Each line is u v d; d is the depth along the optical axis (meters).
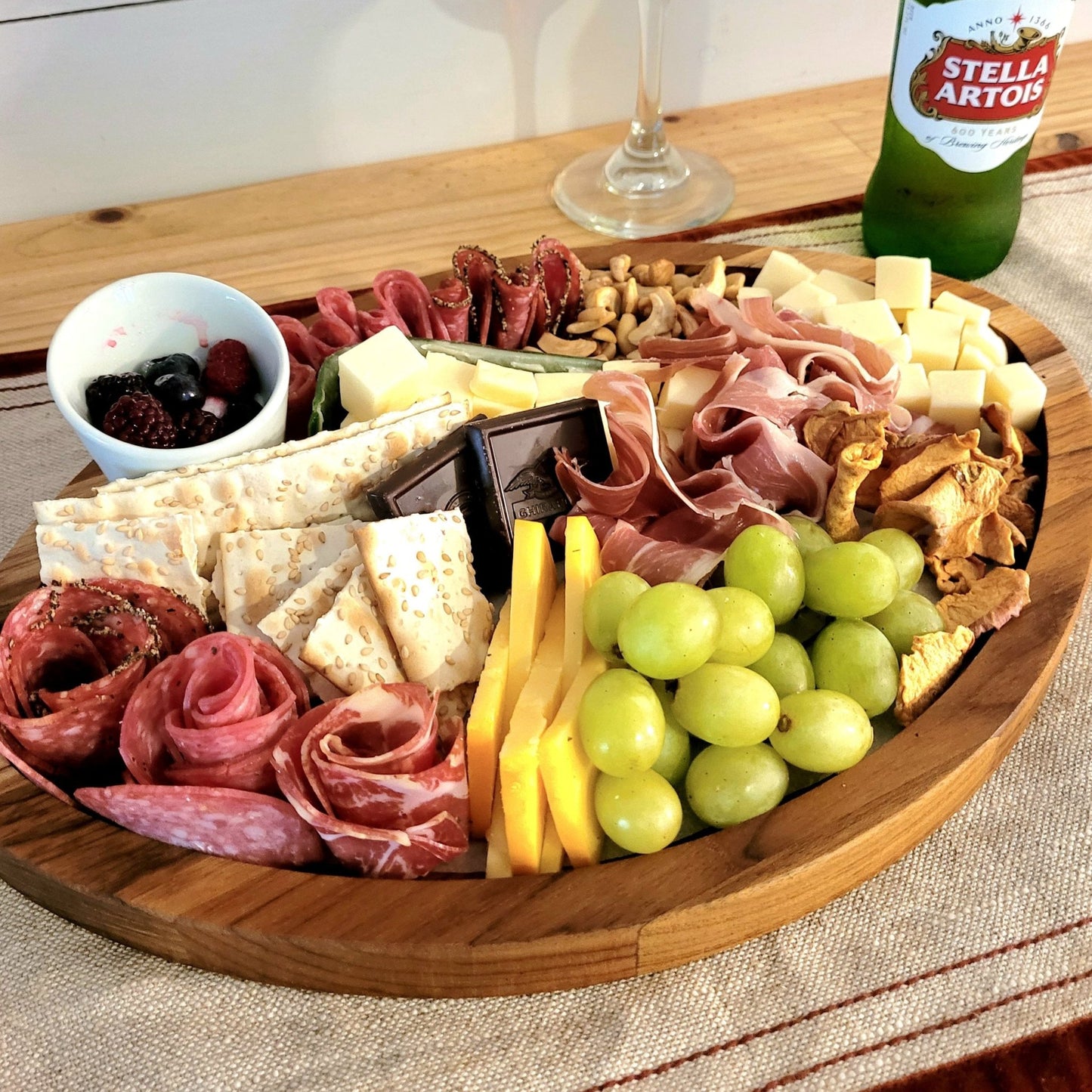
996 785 0.77
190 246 1.29
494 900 0.63
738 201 1.33
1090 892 0.71
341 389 0.91
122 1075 0.65
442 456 0.82
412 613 0.74
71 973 0.69
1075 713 0.81
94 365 0.89
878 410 0.88
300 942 0.62
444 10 1.29
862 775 0.68
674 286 1.09
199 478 0.79
